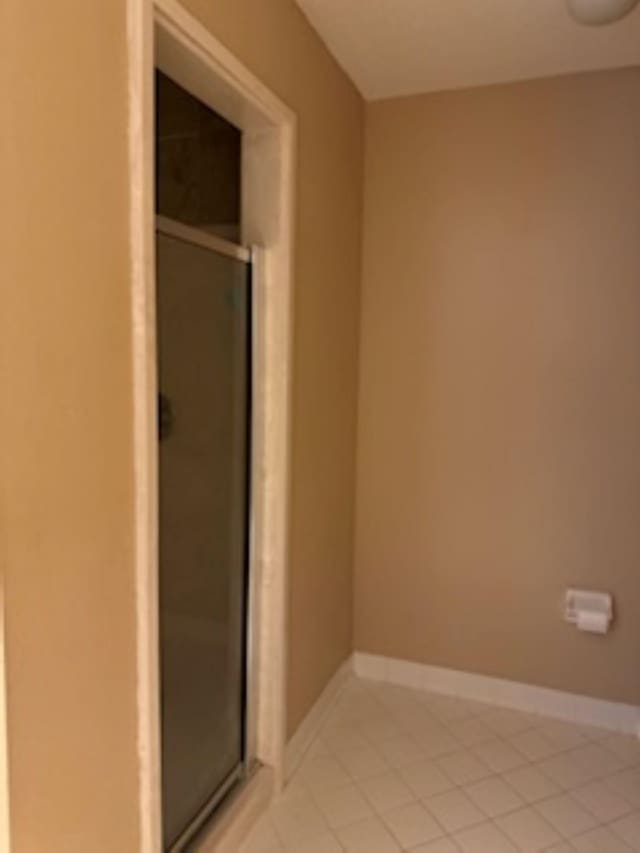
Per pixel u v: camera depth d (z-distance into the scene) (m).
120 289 1.13
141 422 1.19
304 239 1.98
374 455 2.64
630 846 1.77
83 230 1.03
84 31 1.01
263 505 1.90
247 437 1.88
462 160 2.43
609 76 2.23
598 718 2.40
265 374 1.86
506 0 1.81
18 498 0.93
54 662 1.02
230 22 1.46
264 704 1.96
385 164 2.52
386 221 2.54
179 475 1.55
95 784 1.13
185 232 1.50
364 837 1.79
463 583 2.55
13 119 0.89
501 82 2.34
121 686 1.19
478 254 2.44
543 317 2.37
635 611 2.34
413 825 1.84
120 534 1.17
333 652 2.50
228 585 1.82
